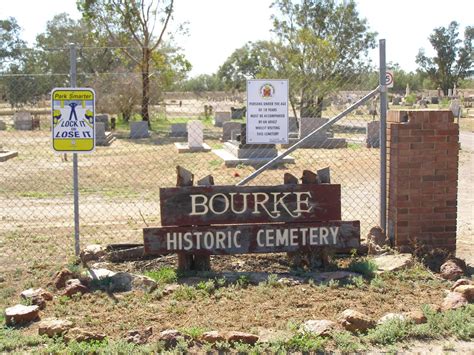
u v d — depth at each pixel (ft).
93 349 15.64
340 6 141.49
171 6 133.18
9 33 199.00
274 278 21.59
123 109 138.41
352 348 15.84
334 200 23.58
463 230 31.48
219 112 137.08
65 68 205.16
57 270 23.24
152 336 16.61
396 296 20.31
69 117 23.97
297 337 16.30
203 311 18.84
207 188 23.09
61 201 42.50
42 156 74.64
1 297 20.52
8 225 33.32
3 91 124.88
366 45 144.36
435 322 17.38
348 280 21.88
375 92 25.76
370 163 64.13
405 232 24.93
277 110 25.27
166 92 168.96
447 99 230.27
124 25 136.77
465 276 22.65
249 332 17.02
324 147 80.53
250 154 65.31
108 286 21.24
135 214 37.19
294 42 116.98
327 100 80.89
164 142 98.27
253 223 23.34
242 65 260.42
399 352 15.81
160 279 22.06
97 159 71.82
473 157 68.90
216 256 25.39
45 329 16.93
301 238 23.43
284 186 23.39
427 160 24.75
